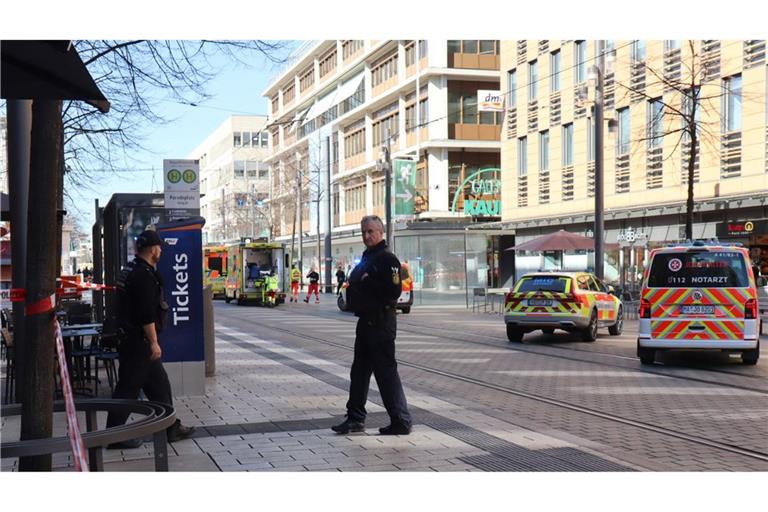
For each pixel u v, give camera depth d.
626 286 31.34
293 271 44.72
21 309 9.84
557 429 8.36
